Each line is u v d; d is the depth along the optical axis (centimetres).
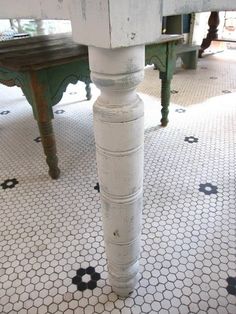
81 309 78
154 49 135
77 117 197
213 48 380
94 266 90
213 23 309
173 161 142
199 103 209
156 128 174
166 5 46
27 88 106
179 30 270
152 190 122
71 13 42
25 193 123
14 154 154
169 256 92
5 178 134
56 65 101
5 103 228
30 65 96
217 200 115
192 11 53
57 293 82
